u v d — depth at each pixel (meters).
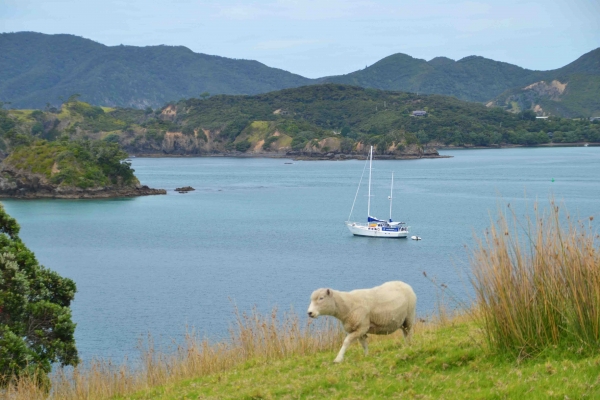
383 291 13.13
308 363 13.32
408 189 148.62
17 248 21.09
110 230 88.75
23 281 19.05
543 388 9.48
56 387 16.05
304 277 56.16
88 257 68.44
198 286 52.44
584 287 10.91
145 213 109.38
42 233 86.06
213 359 15.20
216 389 12.69
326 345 15.06
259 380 12.59
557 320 11.14
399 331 15.88
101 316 42.53
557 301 11.08
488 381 10.16
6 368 16.88
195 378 14.23
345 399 10.37
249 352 15.49
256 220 100.06
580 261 11.05
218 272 58.97
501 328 11.28
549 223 11.64
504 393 9.52
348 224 84.06
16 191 133.25
